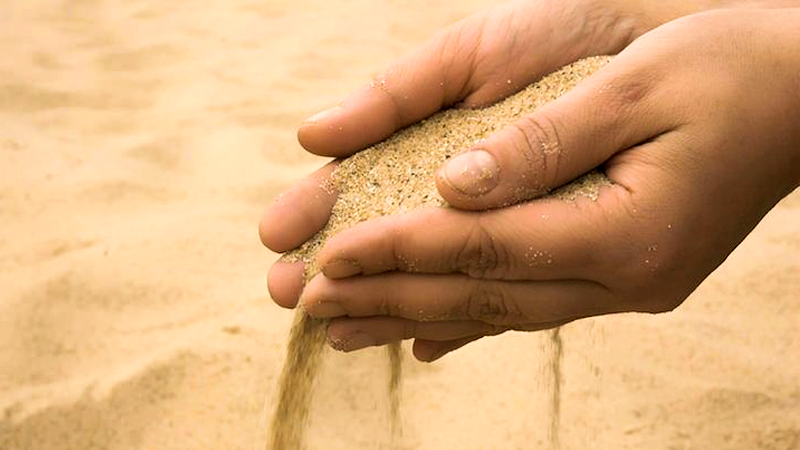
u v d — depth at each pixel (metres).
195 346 0.55
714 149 0.35
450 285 0.37
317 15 1.17
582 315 0.38
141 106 0.90
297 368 0.40
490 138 0.35
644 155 0.36
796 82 0.36
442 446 0.50
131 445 0.50
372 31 1.11
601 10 0.43
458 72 0.42
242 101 0.90
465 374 0.54
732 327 0.56
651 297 0.38
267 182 0.74
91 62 1.01
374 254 0.36
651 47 0.36
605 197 0.36
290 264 0.40
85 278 0.60
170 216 0.69
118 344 0.56
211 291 0.60
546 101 0.41
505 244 0.35
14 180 0.71
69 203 0.69
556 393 0.51
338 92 0.93
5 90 0.91
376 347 0.55
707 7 0.44
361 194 0.40
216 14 1.19
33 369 0.54
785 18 0.37
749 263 0.60
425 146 0.41
